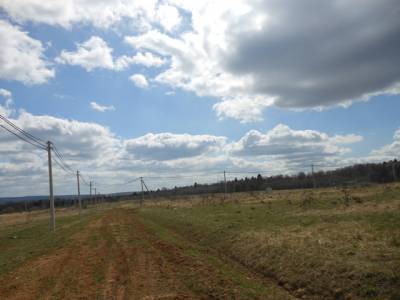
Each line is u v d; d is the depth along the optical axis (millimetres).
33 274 17422
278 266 15641
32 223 60625
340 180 116438
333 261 13852
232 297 12203
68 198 190250
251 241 20422
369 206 29531
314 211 31062
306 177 136250
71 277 16359
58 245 27172
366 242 16109
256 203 49938
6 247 29797
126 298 12766
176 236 28656
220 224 28922
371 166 111938
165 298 12492
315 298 12258
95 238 30250
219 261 18328
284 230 22469
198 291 13273
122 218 52938
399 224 19484
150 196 142125
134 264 18422
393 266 12062
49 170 43344
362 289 11445
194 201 75375
